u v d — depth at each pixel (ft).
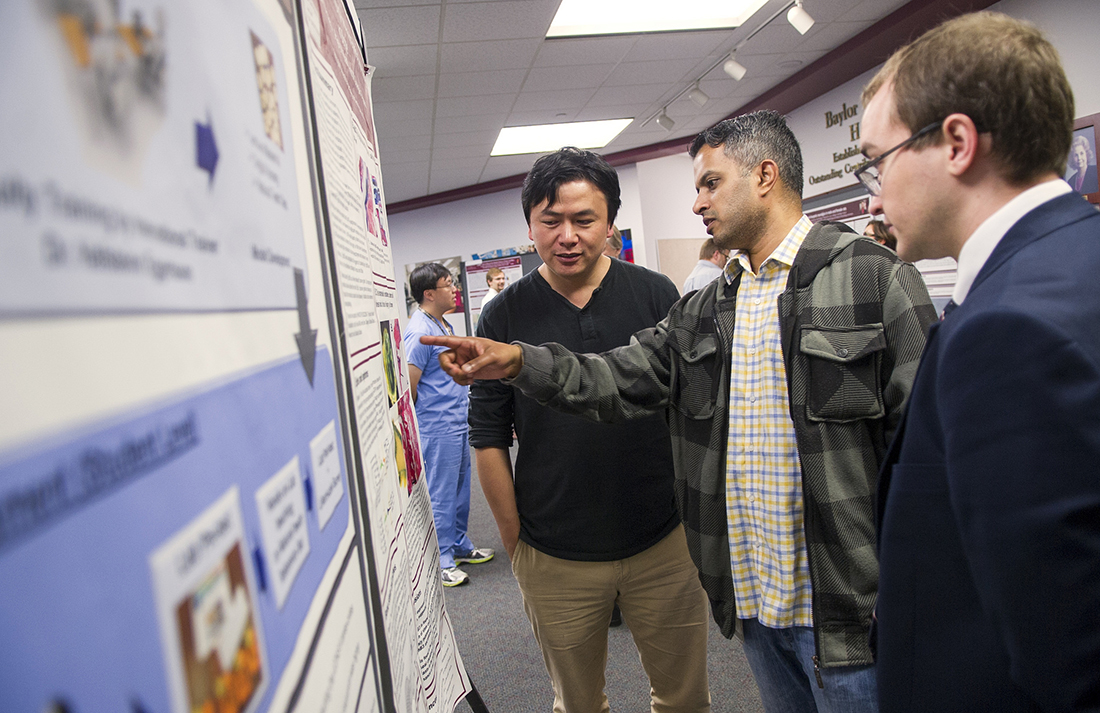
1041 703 1.42
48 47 0.51
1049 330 1.36
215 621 0.69
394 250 24.76
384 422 2.06
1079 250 1.50
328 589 1.13
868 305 2.85
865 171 2.15
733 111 16.63
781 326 2.99
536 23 10.46
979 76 1.71
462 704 6.22
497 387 4.20
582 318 4.11
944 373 1.59
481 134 16.53
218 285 0.79
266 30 1.12
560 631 4.09
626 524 3.95
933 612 1.80
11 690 0.41
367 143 2.55
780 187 3.17
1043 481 1.35
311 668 0.99
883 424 2.88
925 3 10.35
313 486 1.11
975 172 1.79
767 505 3.09
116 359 0.56
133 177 0.61
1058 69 1.70
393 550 1.89
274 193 1.07
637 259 20.90
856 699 2.79
